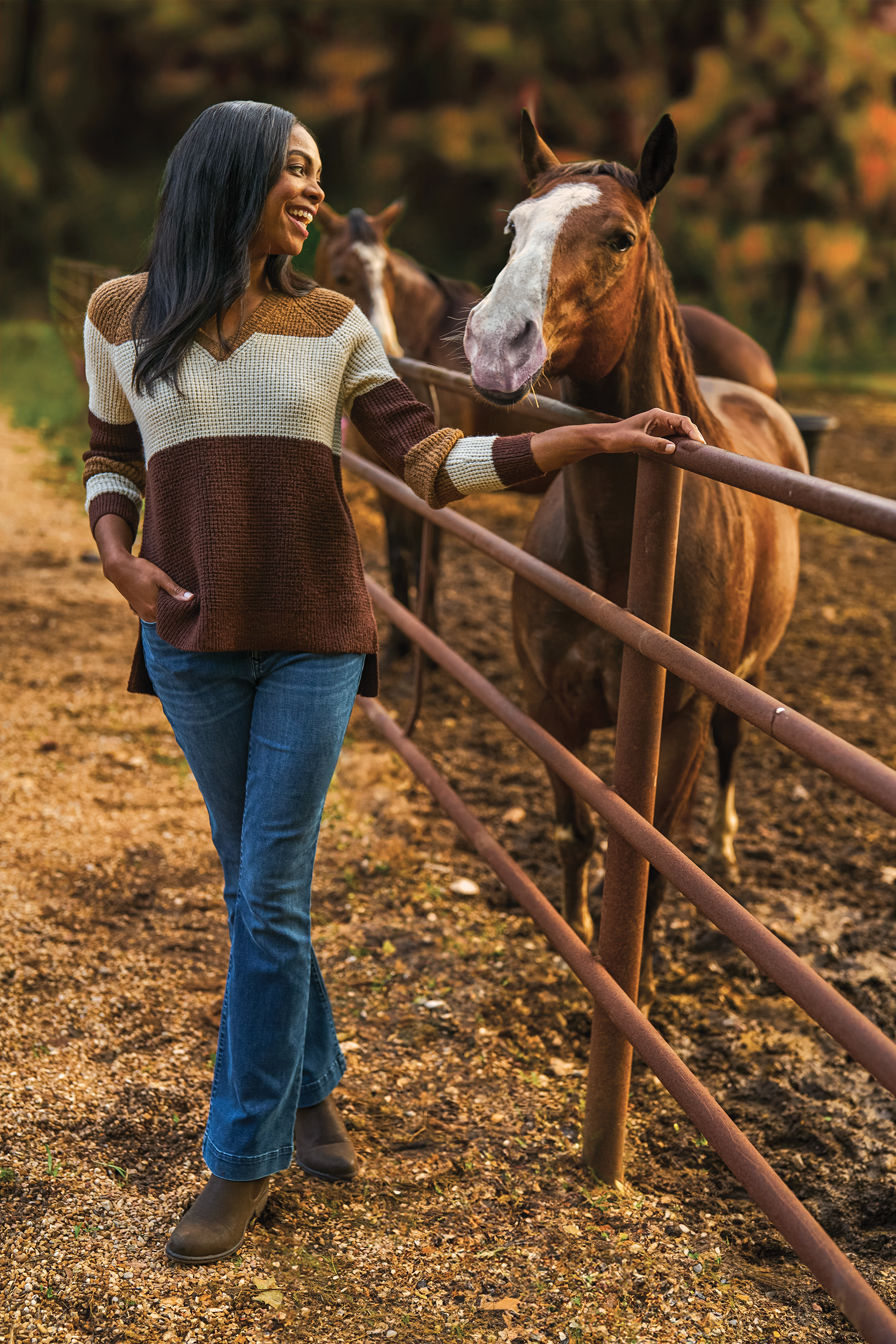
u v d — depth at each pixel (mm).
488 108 17109
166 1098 2207
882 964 2891
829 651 5258
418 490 1737
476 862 3355
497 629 5371
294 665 1720
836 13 16625
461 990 2691
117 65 17109
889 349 17859
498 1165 2109
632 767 1926
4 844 3193
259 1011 1752
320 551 1683
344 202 17750
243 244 1564
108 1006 2506
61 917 2855
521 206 1987
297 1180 2023
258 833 1726
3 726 4023
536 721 2631
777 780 4008
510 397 1797
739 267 17109
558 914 2139
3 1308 1691
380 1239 1890
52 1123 2104
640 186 2053
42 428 9281
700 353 3873
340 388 1705
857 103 17094
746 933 1501
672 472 1787
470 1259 1855
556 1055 2502
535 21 16844
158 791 3645
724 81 16609
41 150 17016
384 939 2891
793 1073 2469
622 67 17016
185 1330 1669
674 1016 2664
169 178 1600
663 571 1844
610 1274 1830
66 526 6742
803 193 17562
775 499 1417
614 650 2301
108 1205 1910
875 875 3346
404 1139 2168
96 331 1701
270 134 1559
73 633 5043
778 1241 1982
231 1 16609
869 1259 1966
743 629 2486
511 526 7094
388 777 3867
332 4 16672
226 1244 1799
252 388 1610
